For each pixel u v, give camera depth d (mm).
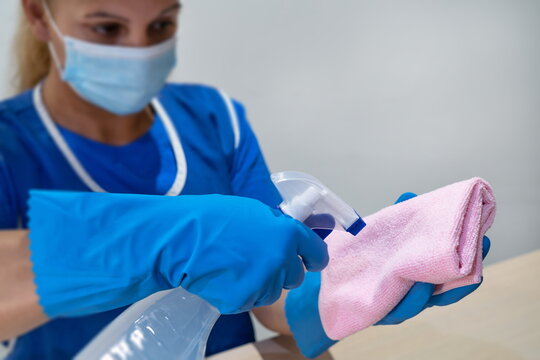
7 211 653
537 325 625
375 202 1453
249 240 418
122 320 391
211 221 429
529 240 1583
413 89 1445
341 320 500
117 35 641
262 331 1346
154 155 731
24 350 686
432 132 1475
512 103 1519
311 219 454
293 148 1383
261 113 1354
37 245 431
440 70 1457
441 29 1443
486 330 623
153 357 369
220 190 770
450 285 449
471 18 1461
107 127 712
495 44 1488
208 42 1285
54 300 433
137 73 652
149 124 751
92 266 428
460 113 1489
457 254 411
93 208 443
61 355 689
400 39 1415
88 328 690
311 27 1350
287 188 450
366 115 1421
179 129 758
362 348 604
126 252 428
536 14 1498
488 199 440
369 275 492
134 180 712
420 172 1480
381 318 471
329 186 1416
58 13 627
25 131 679
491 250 1577
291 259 418
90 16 601
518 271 757
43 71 769
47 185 679
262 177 807
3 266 463
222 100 824
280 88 1356
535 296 688
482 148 1518
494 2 1471
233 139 810
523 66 1512
